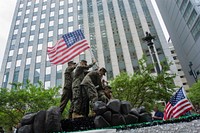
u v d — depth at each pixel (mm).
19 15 49438
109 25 40000
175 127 4191
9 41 43812
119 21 40312
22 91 16766
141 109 6570
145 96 16203
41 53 39344
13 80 36500
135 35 37000
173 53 58375
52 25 44344
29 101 16531
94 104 6125
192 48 34531
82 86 7340
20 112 17109
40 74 35875
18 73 37312
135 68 32688
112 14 42594
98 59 34688
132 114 6113
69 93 7957
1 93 16250
